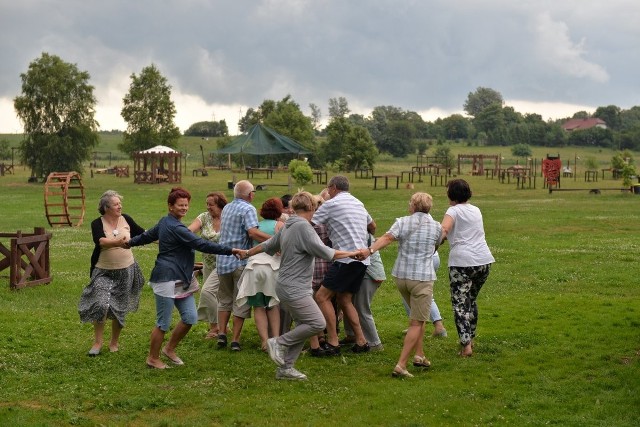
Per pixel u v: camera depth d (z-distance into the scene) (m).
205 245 9.49
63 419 7.80
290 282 9.10
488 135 187.25
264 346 10.33
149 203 44.78
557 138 181.75
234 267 10.55
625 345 10.50
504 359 10.00
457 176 81.06
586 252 21.66
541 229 28.69
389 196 50.12
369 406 8.20
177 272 9.59
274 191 56.69
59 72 78.38
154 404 8.28
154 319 12.79
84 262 20.45
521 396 8.47
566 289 15.98
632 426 7.48
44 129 78.31
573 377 9.12
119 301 10.30
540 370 9.46
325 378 9.30
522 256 21.14
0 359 10.00
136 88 95.69
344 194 10.38
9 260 16.20
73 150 78.50
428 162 112.69
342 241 10.12
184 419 7.82
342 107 194.50
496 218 33.12
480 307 13.76
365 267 10.19
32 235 16.09
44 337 11.28
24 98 77.75
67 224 32.66
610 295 15.27
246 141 68.50
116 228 10.18
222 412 8.02
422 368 9.66
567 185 63.41
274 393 8.70
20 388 8.83
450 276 10.15
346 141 91.88
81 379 9.21
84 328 11.92
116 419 7.86
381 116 199.50
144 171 70.19
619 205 40.19
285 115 104.94
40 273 16.23
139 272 10.52
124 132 96.50
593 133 182.38
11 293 15.12
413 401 8.31
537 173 88.38
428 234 9.45
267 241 9.46
